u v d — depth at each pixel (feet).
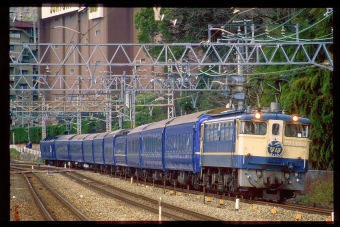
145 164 375.45
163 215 192.85
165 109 599.98
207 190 281.54
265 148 224.33
